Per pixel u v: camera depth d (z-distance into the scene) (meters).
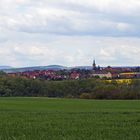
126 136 28.72
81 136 28.62
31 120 42.56
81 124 37.97
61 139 27.09
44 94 157.88
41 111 61.84
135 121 41.38
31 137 27.89
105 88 136.50
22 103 90.50
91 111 60.75
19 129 32.88
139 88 133.00
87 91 146.38
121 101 104.94
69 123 39.00
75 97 148.75
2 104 85.56
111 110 64.69
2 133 29.95
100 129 33.19
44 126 35.75
